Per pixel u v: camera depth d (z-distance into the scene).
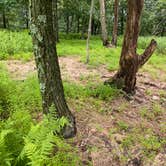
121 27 46.38
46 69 5.27
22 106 6.34
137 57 7.97
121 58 8.14
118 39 27.73
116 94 7.97
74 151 5.37
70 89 7.91
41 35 5.03
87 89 8.05
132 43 7.78
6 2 30.84
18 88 7.39
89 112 6.86
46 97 5.44
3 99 6.51
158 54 18.88
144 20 43.28
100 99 7.66
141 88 9.07
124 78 8.21
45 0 4.86
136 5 7.47
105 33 21.11
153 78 10.89
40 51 5.14
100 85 8.34
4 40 15.22
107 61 13.07
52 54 5.26
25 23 40.16
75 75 10.02
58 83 5.47
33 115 6.23
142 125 6.64
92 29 44.88
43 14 4.92
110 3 35.34
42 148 3.64
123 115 7.01
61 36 34.03
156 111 7.47
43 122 4.39
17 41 15.62
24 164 3.96
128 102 7.76
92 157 5.41
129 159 5.54
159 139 6.24
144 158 5.62
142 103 7.89
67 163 4.89
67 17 42.84
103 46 20.73
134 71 8.05
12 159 3.80
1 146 3.75
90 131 6.02
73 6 31.23
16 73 9.61
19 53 13.86
